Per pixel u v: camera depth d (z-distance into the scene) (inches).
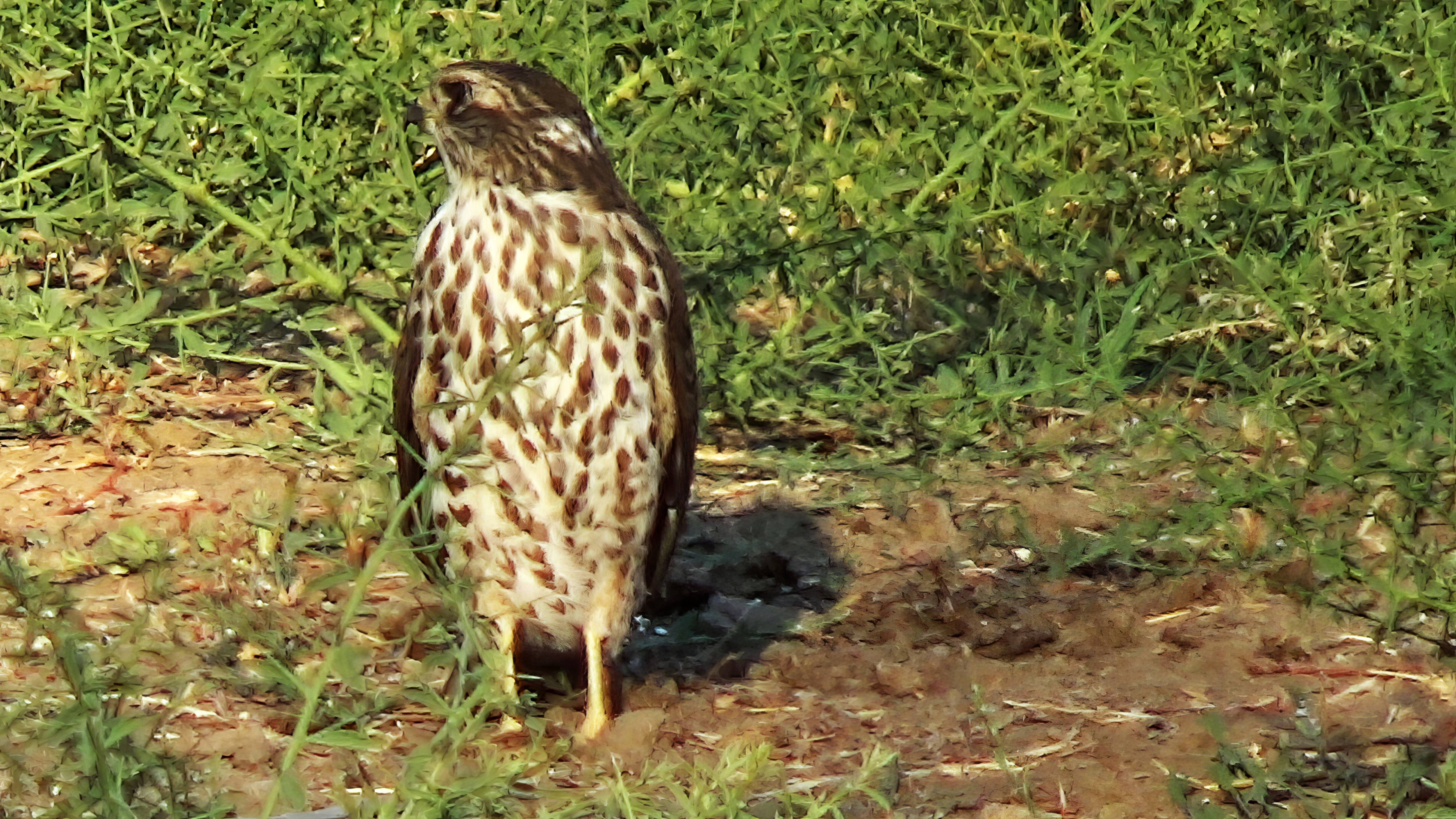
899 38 558.9
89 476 464.1
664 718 350.0
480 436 329.4
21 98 523.5
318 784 323.0
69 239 526.0
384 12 529.0
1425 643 381.7
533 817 312.8
